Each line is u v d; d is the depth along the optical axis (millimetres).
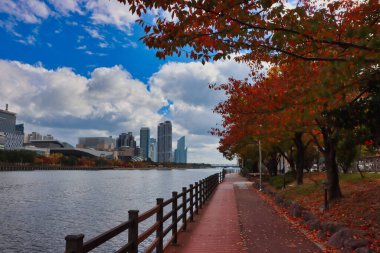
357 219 11727
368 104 9625
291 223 13422
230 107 16484
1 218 33062
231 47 7375
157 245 8648
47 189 72000
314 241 10086
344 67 6762
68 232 26203
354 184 20359
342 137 13023
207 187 23641
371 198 14430
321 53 7980
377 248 7820
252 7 6801
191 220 14398
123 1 6781
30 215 35156
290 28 6984
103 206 42188
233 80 18844
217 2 6539
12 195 58344
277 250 9203
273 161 49125
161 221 8727
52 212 37219
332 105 9359
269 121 12266
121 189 72000
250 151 43125
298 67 9172
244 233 11625
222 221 14281
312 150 40000
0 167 183875
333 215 13336
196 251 9344
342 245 8781
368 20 8492
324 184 15406
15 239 24047
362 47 6414
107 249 19719
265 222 13828
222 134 27422
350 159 25531
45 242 23188
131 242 5988
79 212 37000
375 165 32156
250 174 59219
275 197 21859
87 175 161250
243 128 18328
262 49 7781
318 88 7367
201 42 7363
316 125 15273
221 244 10109
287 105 8828
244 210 17766
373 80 8258
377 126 9953
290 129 15523
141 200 49344
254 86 15734
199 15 6855
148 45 7109
